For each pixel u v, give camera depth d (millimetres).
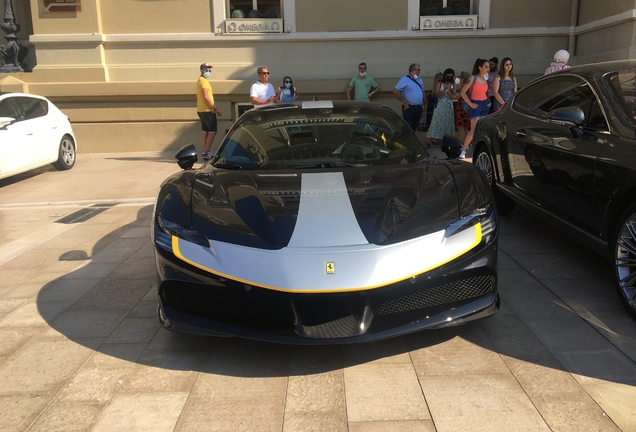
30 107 8859
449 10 10625
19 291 3949
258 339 2660
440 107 9555
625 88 3707
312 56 10789
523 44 10633
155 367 2807
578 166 3625
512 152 4727
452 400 2443
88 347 3045
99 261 4562
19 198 7281
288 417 2365
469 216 2902
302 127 4039
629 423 2250
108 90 10789
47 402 2529
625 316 3199
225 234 2781
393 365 2750
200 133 11109
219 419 2365
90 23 10641
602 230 3402
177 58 10836
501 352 2836
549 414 2322
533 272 3926
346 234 2723
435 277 2676
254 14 10719
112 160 10250
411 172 3379
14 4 12609
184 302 2828
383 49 10734
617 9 9102
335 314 2617
